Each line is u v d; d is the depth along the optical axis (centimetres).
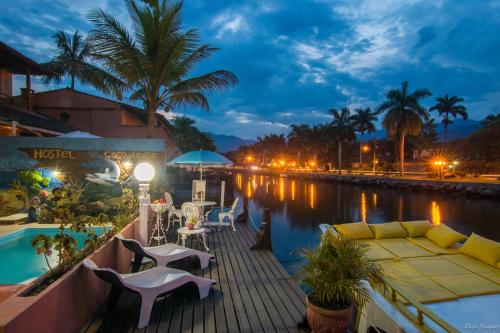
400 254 662
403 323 390
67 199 460
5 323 219
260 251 702
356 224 787
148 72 1077
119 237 496
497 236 1655
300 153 8325
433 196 3141
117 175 1058
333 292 328
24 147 1047
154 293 384
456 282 526
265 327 376
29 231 760
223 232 899
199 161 823
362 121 5838
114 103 1975
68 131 1462
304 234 1692
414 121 4059
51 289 292
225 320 391
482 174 4106
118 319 385
